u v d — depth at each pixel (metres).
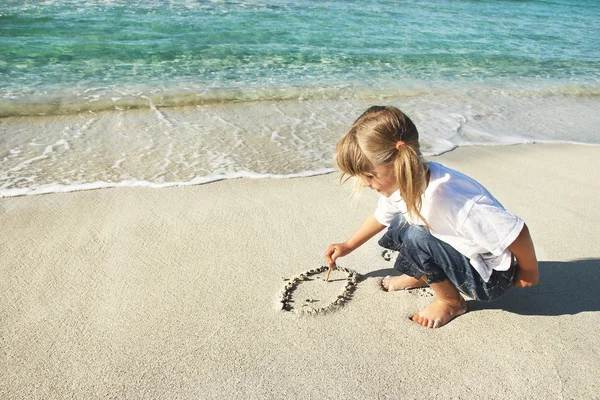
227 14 10.34
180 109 5.60
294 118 5.50
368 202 3.72
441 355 2.29
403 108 6.06
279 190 3.84
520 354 2.31
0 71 6.56
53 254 2.95
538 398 2.07
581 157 4.81
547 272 2.91
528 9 14.84
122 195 3.66
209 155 4.43
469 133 5.35
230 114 5.53
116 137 4.74
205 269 2.87
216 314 2.51
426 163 2.12
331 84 6.86
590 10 15.46
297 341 2.35
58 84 6.20
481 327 2.47
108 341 2.31
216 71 7.15
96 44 7.98
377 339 2.38
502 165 4.52
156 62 7.38
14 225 3.21
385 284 2.77
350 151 2.05
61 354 2.23
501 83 7.50
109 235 3.16
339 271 2.89
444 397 2.07
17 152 4.30
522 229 2.09
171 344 2.30
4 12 9.23
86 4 10.20
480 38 10.50
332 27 10.10
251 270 2.88
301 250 3.10
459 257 2.26
